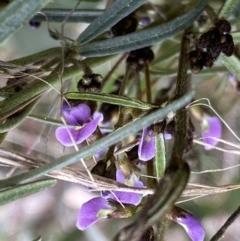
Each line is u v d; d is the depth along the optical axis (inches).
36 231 10.9
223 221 9.7
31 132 8.3
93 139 5.5
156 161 5.3
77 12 6.2
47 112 7.8
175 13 7.0
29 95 5.5
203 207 9.6
